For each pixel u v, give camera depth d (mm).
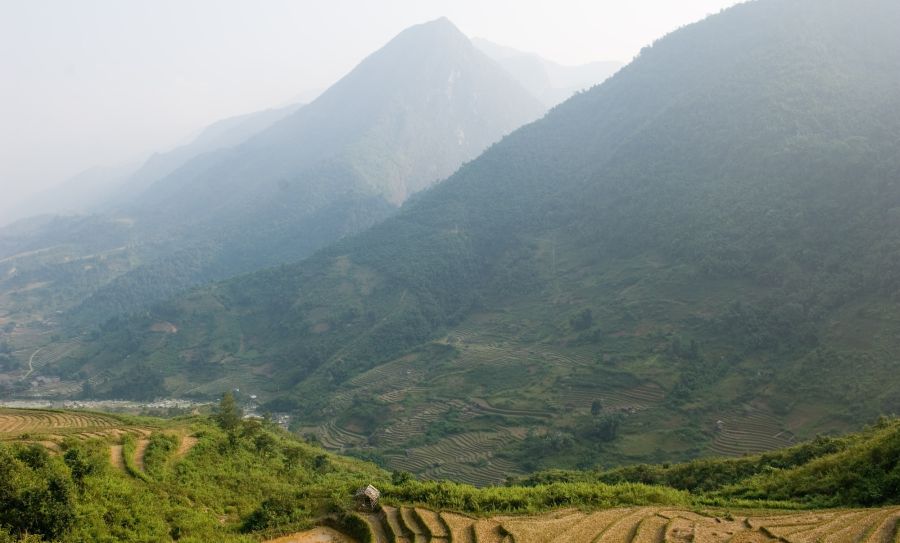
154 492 28156
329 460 51719
